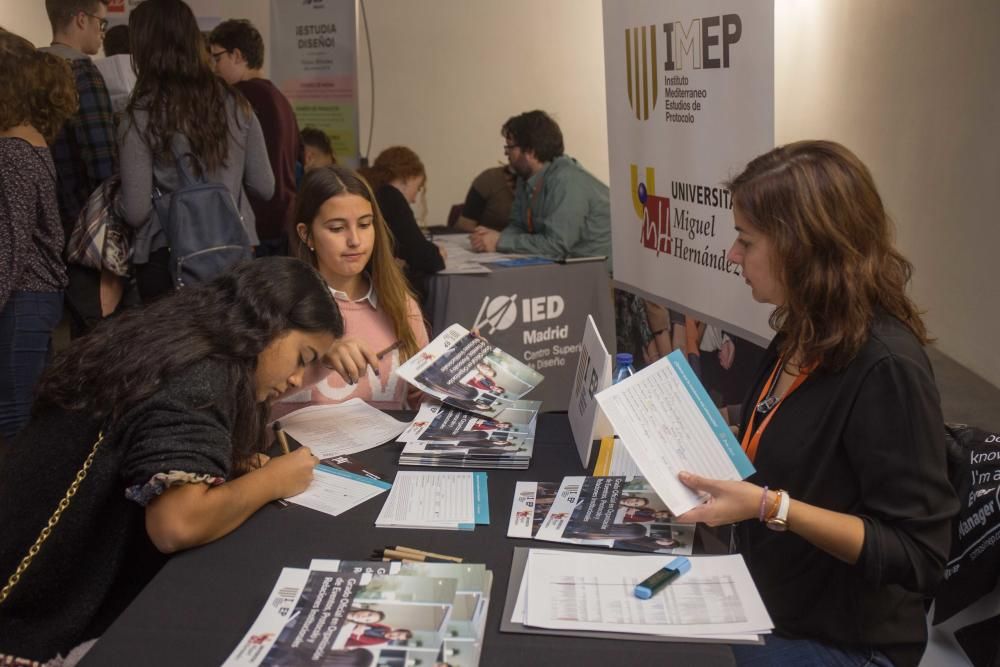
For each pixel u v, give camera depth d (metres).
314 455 1.79
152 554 1.53
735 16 2.00
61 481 1.40
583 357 1.91
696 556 1.35
